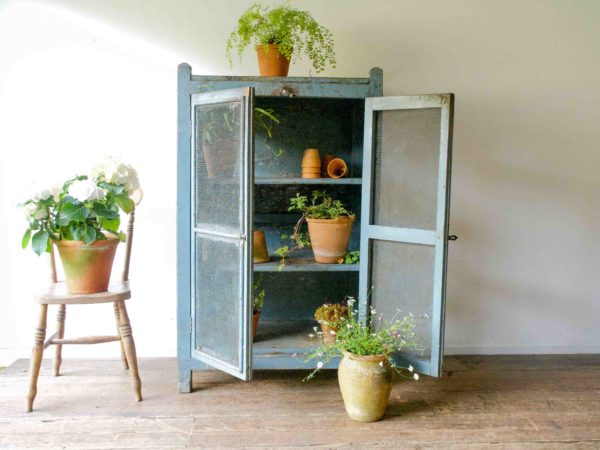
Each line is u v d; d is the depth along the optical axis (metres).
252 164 2.31
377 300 2.68
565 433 2.28
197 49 2.99
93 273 2.39
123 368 2.94
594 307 3.27
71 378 2.79
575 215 3.21
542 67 3.11
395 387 2.75
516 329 3.26
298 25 2.71
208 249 2.56
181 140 2.57
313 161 2.75
